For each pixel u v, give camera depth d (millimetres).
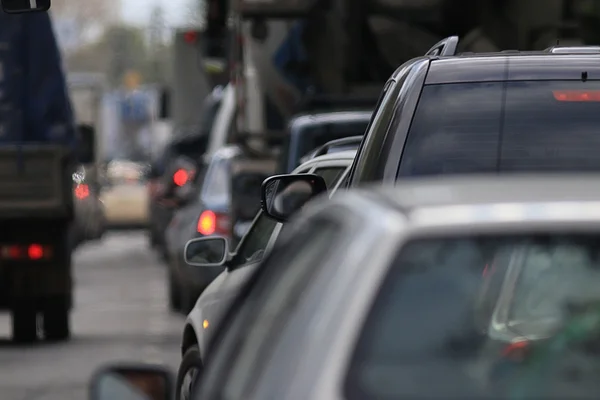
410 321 8469
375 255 8570
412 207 8883
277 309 9336
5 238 39531
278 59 46562
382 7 45625
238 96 46719
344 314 8383
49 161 38969
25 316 40219
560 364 8812
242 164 40250
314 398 8141
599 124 15898
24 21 41594
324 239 9273
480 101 16141
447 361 8484
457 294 8641
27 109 41625
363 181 16484
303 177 19484
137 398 10805
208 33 55969
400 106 16328
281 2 45594
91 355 37000
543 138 15844
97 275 71562
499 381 8602
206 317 19828
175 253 46875
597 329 9016
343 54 45781
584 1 42188
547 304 9656
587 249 8719
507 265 11547
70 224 40000
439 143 16031
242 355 9695
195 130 85938
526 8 43156
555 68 16203
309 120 34375
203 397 10359
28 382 31875
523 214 8750
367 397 8172
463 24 44875
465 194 9133
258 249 20547
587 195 8992
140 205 119500
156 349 38156
